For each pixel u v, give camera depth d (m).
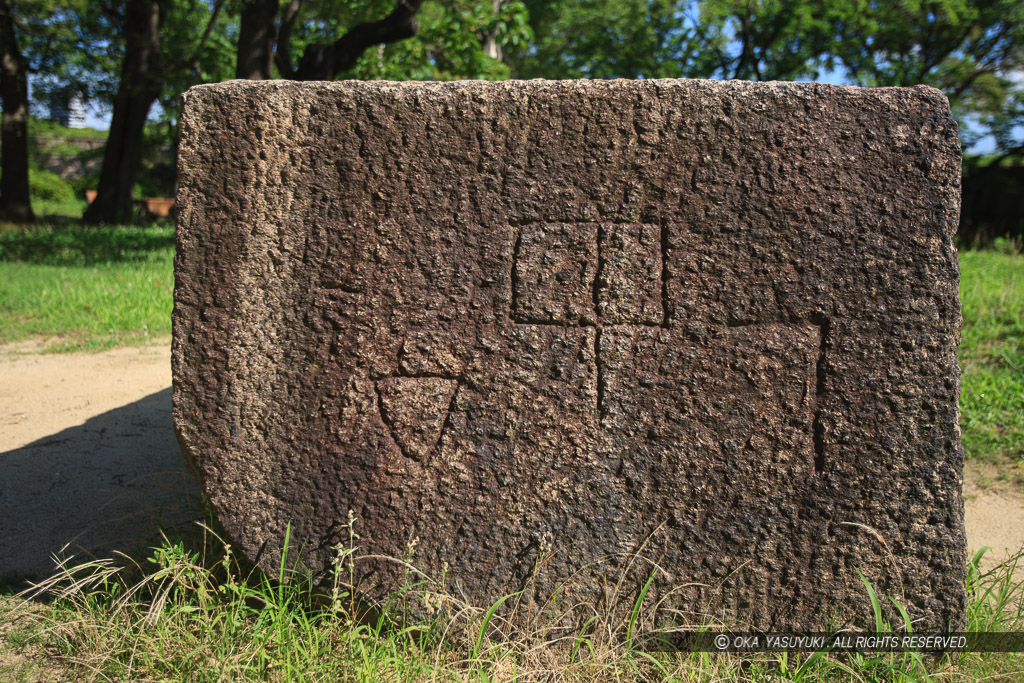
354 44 8.62
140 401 4.00
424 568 1.93
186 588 2.03
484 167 1.87
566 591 1.92
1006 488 3.07
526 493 1.91
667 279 1.86
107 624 1.91
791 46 14.27
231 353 1.90
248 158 1.87
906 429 1.84
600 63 16.14
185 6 17.38
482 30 10.34
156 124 24.38
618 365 1.88
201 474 1.93
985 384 3.93
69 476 2.99
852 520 1.86
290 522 1.95
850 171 1.81
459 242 1.89
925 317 1.82
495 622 1.92
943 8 12.55
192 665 1.76
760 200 1.83
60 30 13.29
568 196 1.87
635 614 1.87
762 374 1.85
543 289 1.89
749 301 1.85
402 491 1.93
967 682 1.82
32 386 4.24
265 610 1.85
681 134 1.84
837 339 1.84
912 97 1.81
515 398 1.90
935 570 1.87
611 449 1.89
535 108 1.86
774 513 1.87
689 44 15.39
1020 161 15.17
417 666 1.77
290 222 1.89
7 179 14.45
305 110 1.88
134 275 7.31
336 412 1.92
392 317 1.91
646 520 1.90
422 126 1.87
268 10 9.08
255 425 1.92
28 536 2.50
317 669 1.74
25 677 1.80
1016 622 2.06
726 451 1.87
